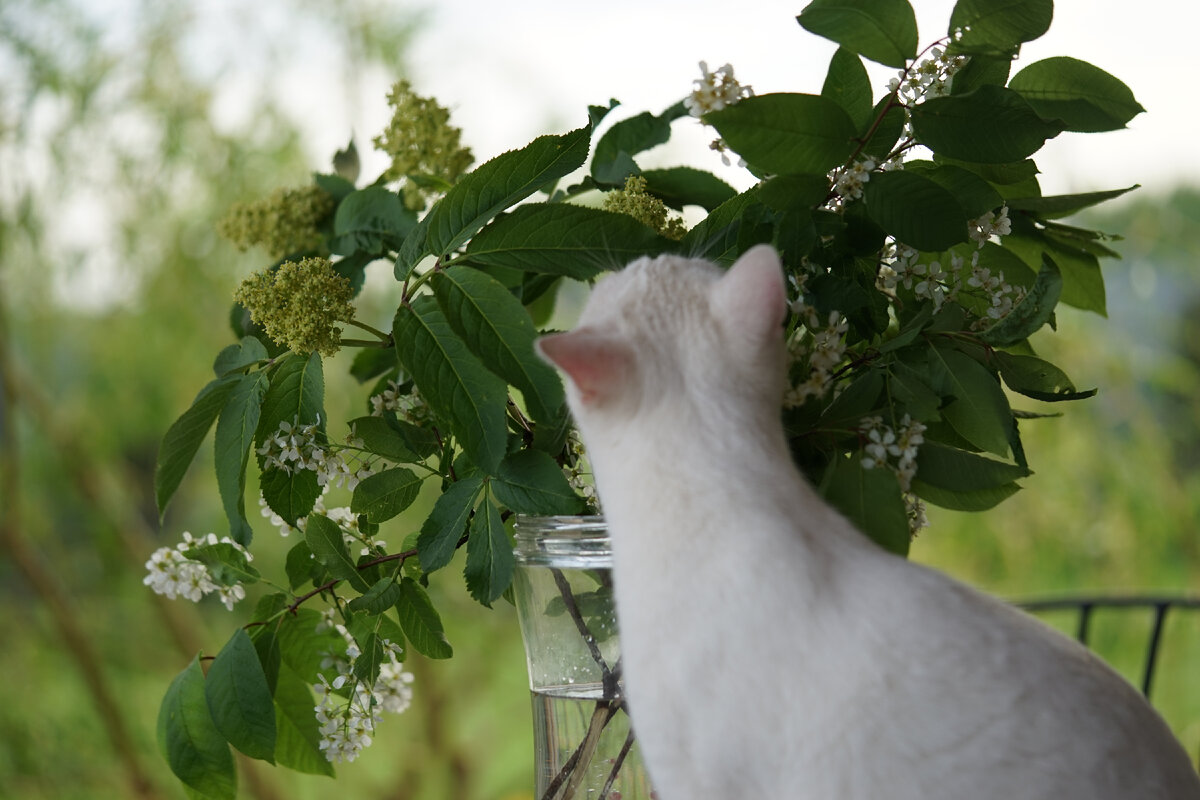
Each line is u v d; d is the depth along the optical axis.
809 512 0.72
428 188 1.10
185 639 3.06
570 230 0.84
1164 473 2.60
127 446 3.14
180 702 0.92
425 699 3.01
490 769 3.08
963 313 0.84
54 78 2.59
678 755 0.70
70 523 3.19
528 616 0.91
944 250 0.80
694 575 0.70
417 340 0.80
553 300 1.19
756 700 0.67
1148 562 2.66
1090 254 1.01
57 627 3.00
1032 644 0.67
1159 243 2.48
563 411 0.87
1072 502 2.62
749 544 0.69
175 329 2.84
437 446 0.91
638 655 0.72
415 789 3.00
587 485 0.93
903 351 0.83
